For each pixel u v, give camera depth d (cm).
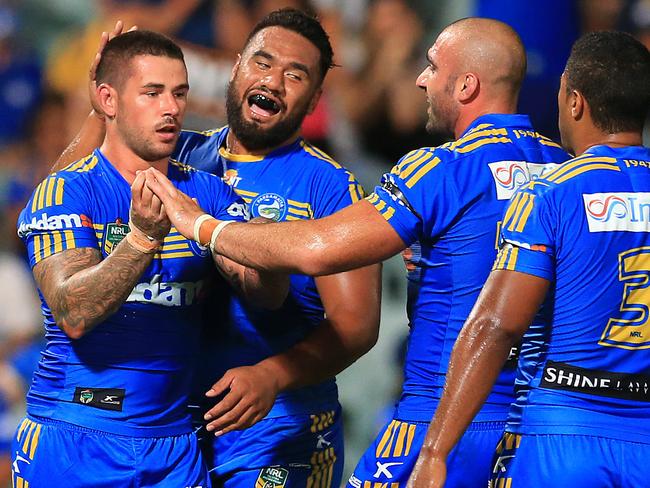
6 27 3834
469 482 1506
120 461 1506
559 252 1346
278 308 1608
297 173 1702
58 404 1516
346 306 1642
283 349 1673
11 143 3781
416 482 1300
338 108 3450
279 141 1711
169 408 1548
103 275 1415
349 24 3553
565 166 1383
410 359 1562
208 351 1680
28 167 3719
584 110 1416
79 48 3791
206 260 1549
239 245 1417
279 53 1681
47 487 1507
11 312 3141
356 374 2983
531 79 3194
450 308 1511
